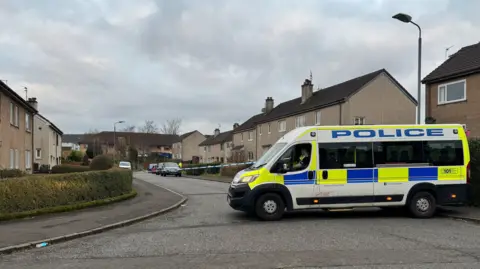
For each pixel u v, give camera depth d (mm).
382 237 8641
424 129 11766
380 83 32250
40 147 40000
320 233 9148
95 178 14492
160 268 6340
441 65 19297
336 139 11469
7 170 16922
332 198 11305
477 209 12539
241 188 11172
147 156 88688
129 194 16891
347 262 6566
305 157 11352
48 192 12156
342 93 33375
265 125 47812
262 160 11906
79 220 10945
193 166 51000
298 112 38750
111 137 94812
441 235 8852
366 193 11398
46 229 9602
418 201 11516
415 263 6492
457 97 17609
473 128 16578
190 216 12266
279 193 11234
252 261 6684
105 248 7895
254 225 10375
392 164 11516
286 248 7637
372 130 11594
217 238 8672
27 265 6684
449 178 11664
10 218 10781
